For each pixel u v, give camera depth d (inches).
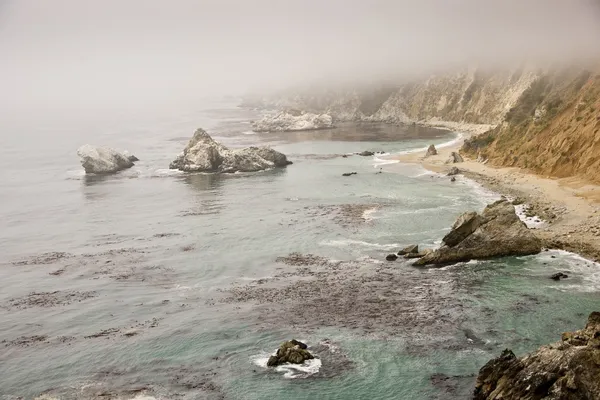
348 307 1889.8
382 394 1376.7
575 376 1059.3
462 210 3024.1
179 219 3228.3
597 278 1978.3
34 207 3730.3
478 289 1959.9
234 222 3083.2
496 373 1261.1
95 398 1438.2
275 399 1385.3
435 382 1408.7
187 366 1569.9
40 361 1649.9
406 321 1754.4
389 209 3149.6
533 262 2164.1
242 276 2265.0
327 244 2591.0
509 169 3789.4
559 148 3476.9
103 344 1731.1
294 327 1764.3
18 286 2292.1
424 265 2235.5
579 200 2819.9
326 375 1473.9
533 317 1715.1
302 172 4520.2
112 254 2652.6
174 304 2021.4
